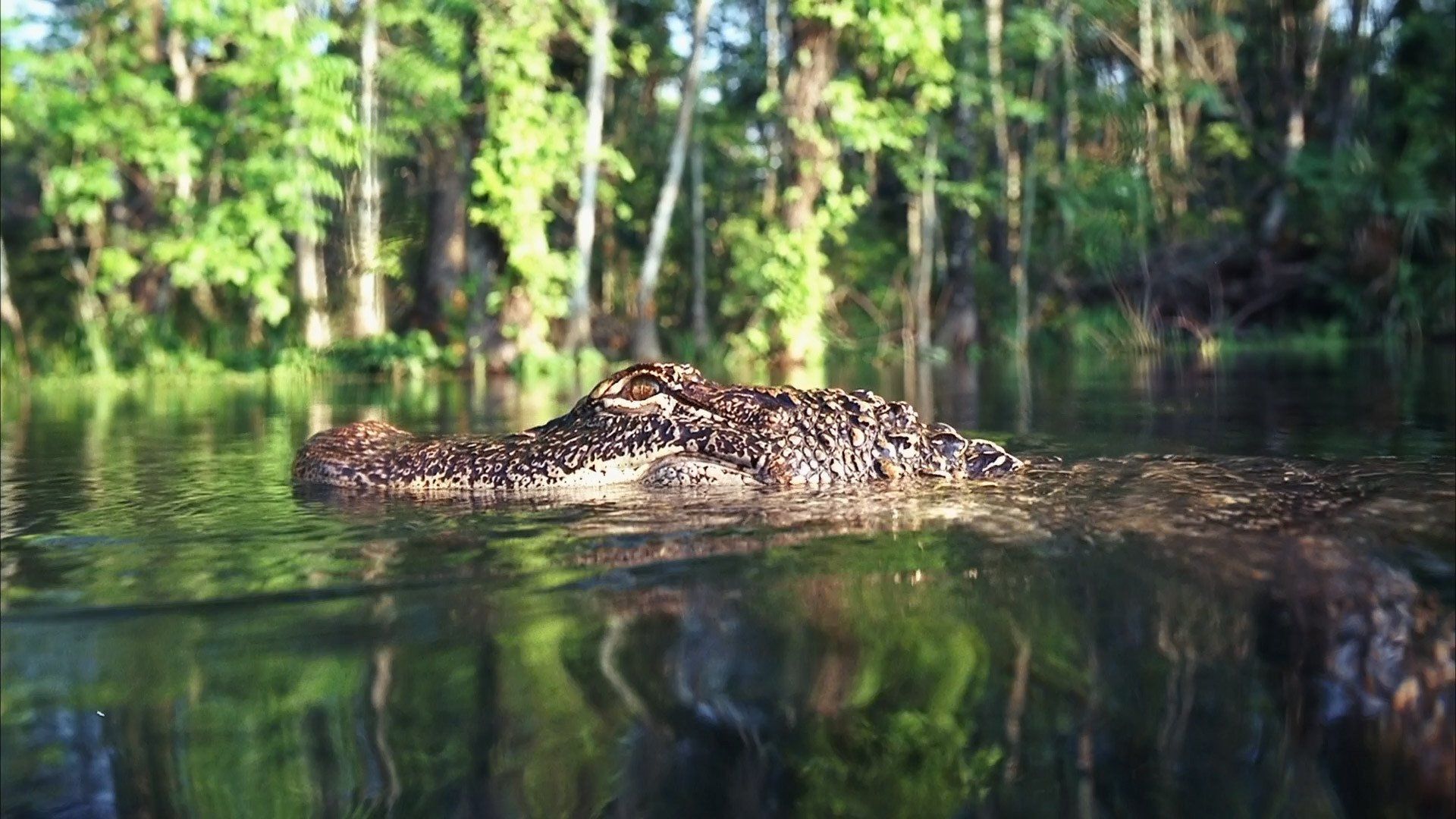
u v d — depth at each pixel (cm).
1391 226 2002
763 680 171
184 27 1476
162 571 235
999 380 1025
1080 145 2236
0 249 1450
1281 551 229
